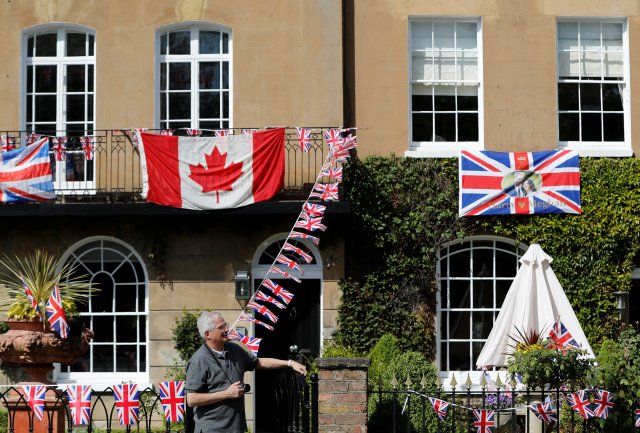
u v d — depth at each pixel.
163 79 23.30
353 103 23.42
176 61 23.30
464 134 23.72
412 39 23.84
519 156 23.23
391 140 23.38
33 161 22.00
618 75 23.97
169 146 21.92
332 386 14.45
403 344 22.77
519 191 23.17
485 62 23.62
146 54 23.09
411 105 23.66
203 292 22.62
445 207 23.16
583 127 23.92
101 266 22.92
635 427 15.83
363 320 22.73
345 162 22.19
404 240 23.00
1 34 23.16
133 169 22.80
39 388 14.27
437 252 23.17
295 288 23.00
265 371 22.70
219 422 12.55
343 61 23.30
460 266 23.48
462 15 23.69
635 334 16.88
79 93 23.30
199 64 23.31
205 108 23.25
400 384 17.22
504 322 19.91
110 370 22.75
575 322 19.75
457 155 23.28
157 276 22.61
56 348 15.21
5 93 23.06
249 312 22.61
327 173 22.06
